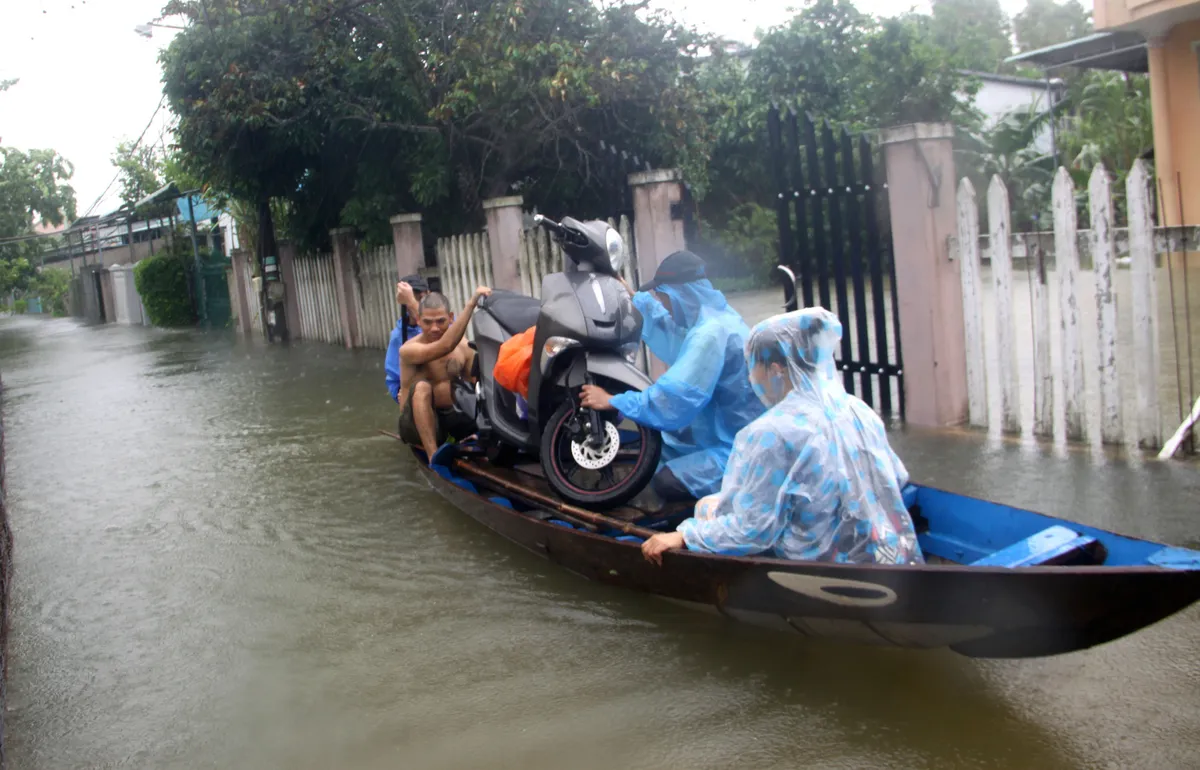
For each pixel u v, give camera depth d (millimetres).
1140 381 5668
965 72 23266
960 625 3170
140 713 3873
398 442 8219
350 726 3625
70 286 40906
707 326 4312
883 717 3355
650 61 12164
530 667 3953
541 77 11656
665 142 12234
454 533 5715
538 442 5332
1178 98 13516
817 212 7379
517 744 3393
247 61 12883
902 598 3154
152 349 19344
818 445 3434
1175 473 5242
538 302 5969
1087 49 17375
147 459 8430
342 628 4508
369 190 13711
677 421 4262
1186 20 13047
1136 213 5520
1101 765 2971
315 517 6258
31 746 3695
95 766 3523
